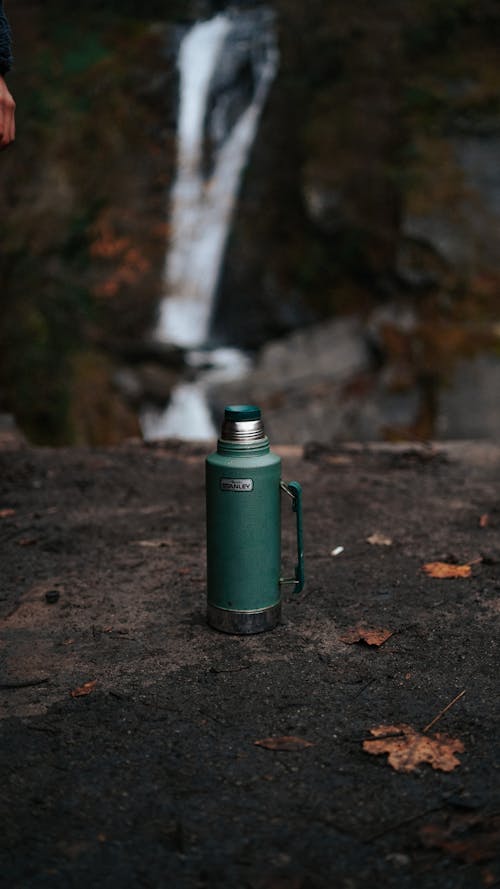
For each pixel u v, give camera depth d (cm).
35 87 1889
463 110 1587
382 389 1346
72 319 1634
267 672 297
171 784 231
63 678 294
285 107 1820
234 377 1517
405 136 1595
